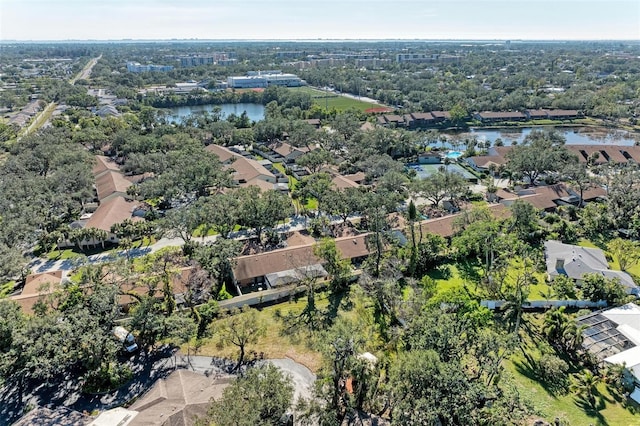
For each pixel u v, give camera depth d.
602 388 52.59
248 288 76.19
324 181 111.44
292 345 61.00
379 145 153.50
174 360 58.00
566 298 69.88
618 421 47.91
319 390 48.00
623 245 80.25
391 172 117.31
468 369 52.47
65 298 60.94
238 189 106.88
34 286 72.56
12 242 82.19
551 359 53.50
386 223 86.25
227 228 89.00
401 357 46.75
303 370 56.09
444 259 83.38
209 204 91.19
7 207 95.06
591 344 58.19
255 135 177.50
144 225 93.00
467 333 49.25
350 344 48.09
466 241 81.88
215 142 174.75
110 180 120.88
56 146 137.00
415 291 68.69
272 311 69.25
